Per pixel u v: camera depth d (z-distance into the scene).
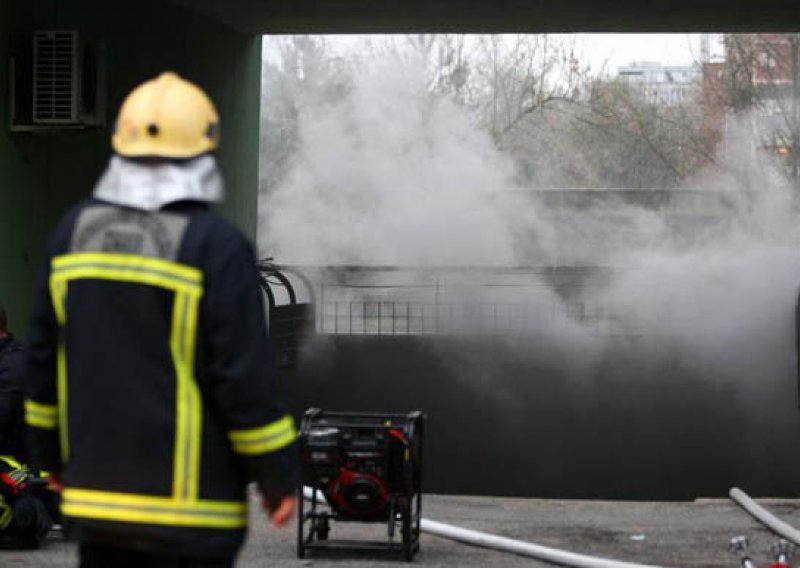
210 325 6.40
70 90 17.88
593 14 26.31
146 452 6.37
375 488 14.31
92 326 6.47
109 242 6.52
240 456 6.50
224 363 6.38
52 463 6.97
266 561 14.41
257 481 6.50
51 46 17.89
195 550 6.36
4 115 17.75
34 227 18.83
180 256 6.43
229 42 27.48
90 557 6.59
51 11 18.91
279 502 6.49
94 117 18.42
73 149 20.19
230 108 27.53
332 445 14.39
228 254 6.46
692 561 15.11
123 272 6.46
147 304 6.42
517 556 15.00
